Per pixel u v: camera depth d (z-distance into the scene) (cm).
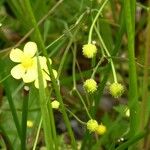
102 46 22
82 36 30
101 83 22
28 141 25
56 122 31
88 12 23
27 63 20
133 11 19
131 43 19
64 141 30
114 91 20
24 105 20
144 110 21
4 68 24
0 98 28
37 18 31
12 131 27
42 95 17
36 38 17
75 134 31
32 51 20
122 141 23
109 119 30
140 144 22
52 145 18
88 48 20
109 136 28
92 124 20
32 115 28
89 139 23
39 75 17
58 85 20
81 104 29
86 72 24
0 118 28
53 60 26
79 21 23
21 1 25
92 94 22
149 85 27
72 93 22
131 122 20
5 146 25
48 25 30
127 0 18
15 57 20
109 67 22
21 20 29
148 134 22
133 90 19
